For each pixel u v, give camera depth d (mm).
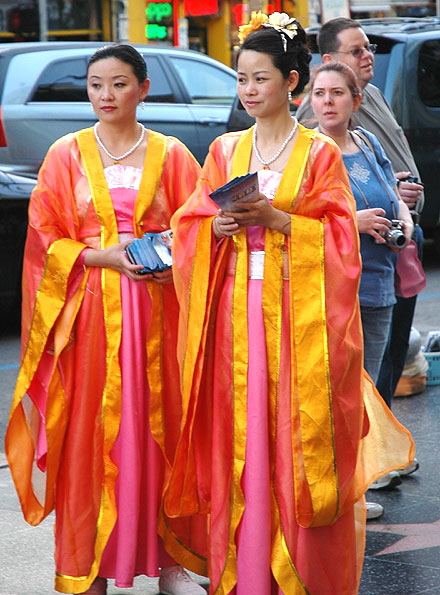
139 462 4684
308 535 4293
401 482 6230
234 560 4336
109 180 4785
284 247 4328
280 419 4293
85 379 4707
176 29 24516
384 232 5418
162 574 4891
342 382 4297
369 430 4699
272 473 4312
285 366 4293
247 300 4328
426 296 11789
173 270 4473
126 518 4652
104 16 23438
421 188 5961
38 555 5281
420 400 7945
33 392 4824
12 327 10633
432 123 12672
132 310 4703
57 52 11180
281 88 4363
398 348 6457
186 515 4555
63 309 4727
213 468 4391
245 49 4352
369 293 5551
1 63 10797
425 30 12852
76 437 4699
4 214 9883
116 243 4750
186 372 4418
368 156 5609
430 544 5320
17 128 10633
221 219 4250
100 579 4750
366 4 22422
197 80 12391
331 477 4266
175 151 4895
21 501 4902
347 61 6098
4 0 21938
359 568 4551
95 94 4750
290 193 4336
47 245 4742
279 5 24844
